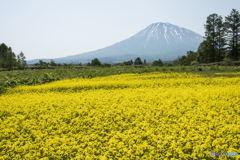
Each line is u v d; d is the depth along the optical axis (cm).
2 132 983
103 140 871
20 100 1530
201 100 1305
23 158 780
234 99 1297
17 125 1041
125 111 1192
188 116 1059
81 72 3625
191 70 3134
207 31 6488
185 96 1395
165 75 2580
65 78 2839
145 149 798
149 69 3381
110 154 777
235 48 6294
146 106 1248
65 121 1096
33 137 944
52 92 1795
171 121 1027
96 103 1349
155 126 970
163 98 1413
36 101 1453
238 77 2188
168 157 754
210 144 797
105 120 1080
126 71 3328
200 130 893
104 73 3234
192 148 787
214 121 972
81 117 1127
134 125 1022
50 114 1171
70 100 1462
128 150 777
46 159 756
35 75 3416
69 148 809
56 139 879
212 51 6309
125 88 1847
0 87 1989
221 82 1969
